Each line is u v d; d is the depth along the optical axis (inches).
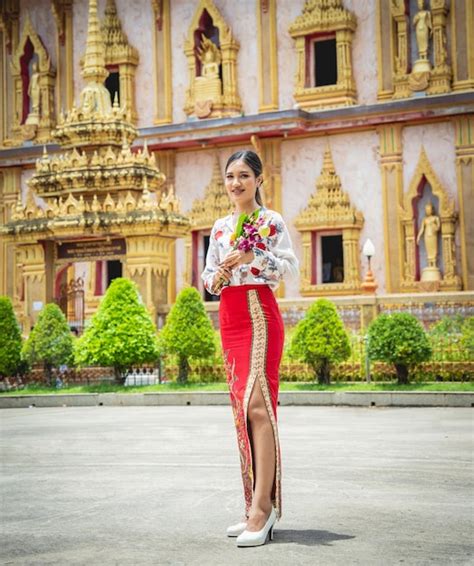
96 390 737.6
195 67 1197.7
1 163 1268.5
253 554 184.2
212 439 422.9
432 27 1085.8
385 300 814.5
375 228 1107.3
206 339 741.3
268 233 211.5
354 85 1125.1
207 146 1185.4
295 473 301.9
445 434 423.2
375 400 628.4
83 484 287.0
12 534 210.8
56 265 919.0
